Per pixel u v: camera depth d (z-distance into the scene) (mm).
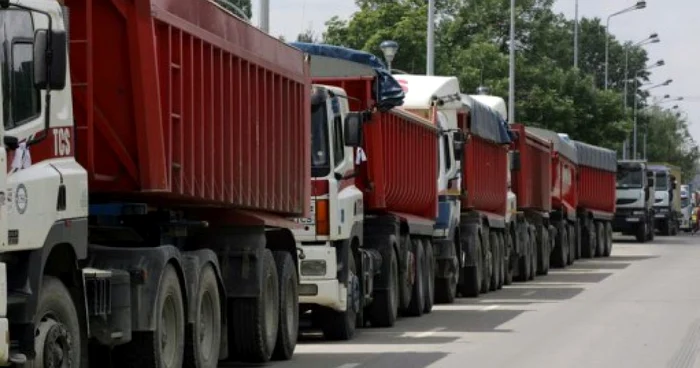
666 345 36094
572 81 140750
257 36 31297
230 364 31656
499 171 62312
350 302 37656
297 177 34531
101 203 25844
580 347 35562
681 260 90188
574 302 52719
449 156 52344
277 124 32906
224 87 29078
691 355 33719
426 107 50125
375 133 41250
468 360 32469
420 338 38312
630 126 143000
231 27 29422
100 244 26047
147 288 24906
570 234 83938
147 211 26766
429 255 48250
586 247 92750
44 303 21453
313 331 40844
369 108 41062
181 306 26422
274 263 32125
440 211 51469
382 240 41812
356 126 37094
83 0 24156
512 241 65688
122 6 24453
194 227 28969
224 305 29328
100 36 24531
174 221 27922
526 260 68062
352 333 38031
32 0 21125
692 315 45844
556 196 79750
